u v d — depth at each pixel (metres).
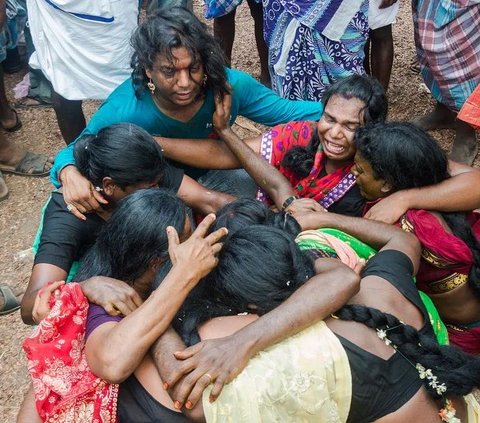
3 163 3.84
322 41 3.23
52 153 4.00
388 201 1.99
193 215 2.23
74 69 3.32
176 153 2.30
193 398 1.32
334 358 1.37
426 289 2.04
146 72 2.17
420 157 1.94
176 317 1.48
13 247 3.45
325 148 2.16
